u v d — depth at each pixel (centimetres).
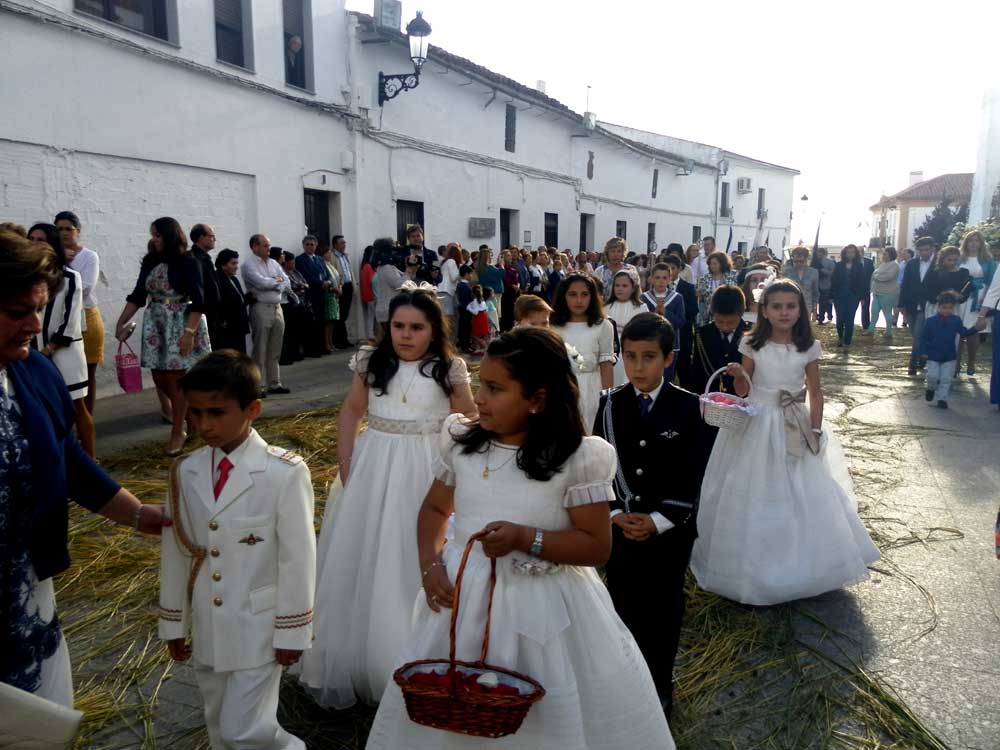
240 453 239
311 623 247
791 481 407
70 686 217
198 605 240
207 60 984
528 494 210
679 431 283
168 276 632
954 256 1065
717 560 407
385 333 324
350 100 1278
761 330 423
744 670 340
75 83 812
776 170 4047
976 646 359
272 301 892
